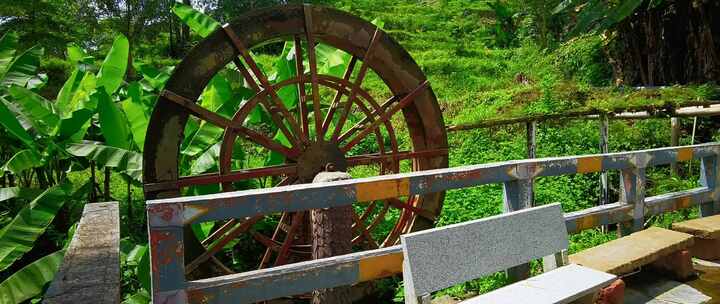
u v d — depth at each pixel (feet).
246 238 25.36
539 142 33.22
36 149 22.88
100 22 105.29
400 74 23.48
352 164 22.48
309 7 21.21
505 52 95.45
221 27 19.97
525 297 9.25
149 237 7.61
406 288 8.33
